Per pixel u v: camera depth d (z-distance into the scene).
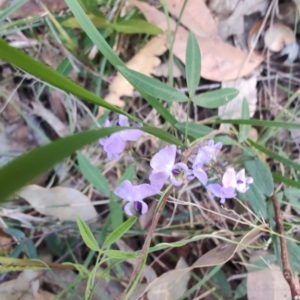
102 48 0.12
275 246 0.12
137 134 0.11
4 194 0.05
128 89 0.16
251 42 0.16
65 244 0.15
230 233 0.13
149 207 0.15
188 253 0.15
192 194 0.15
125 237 0.16
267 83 0.17
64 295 0.14
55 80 0.08
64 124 0.17
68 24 0.15
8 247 0.15
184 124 0.12
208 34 0.16
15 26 0.16
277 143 0.16
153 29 0.16
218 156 0.14
